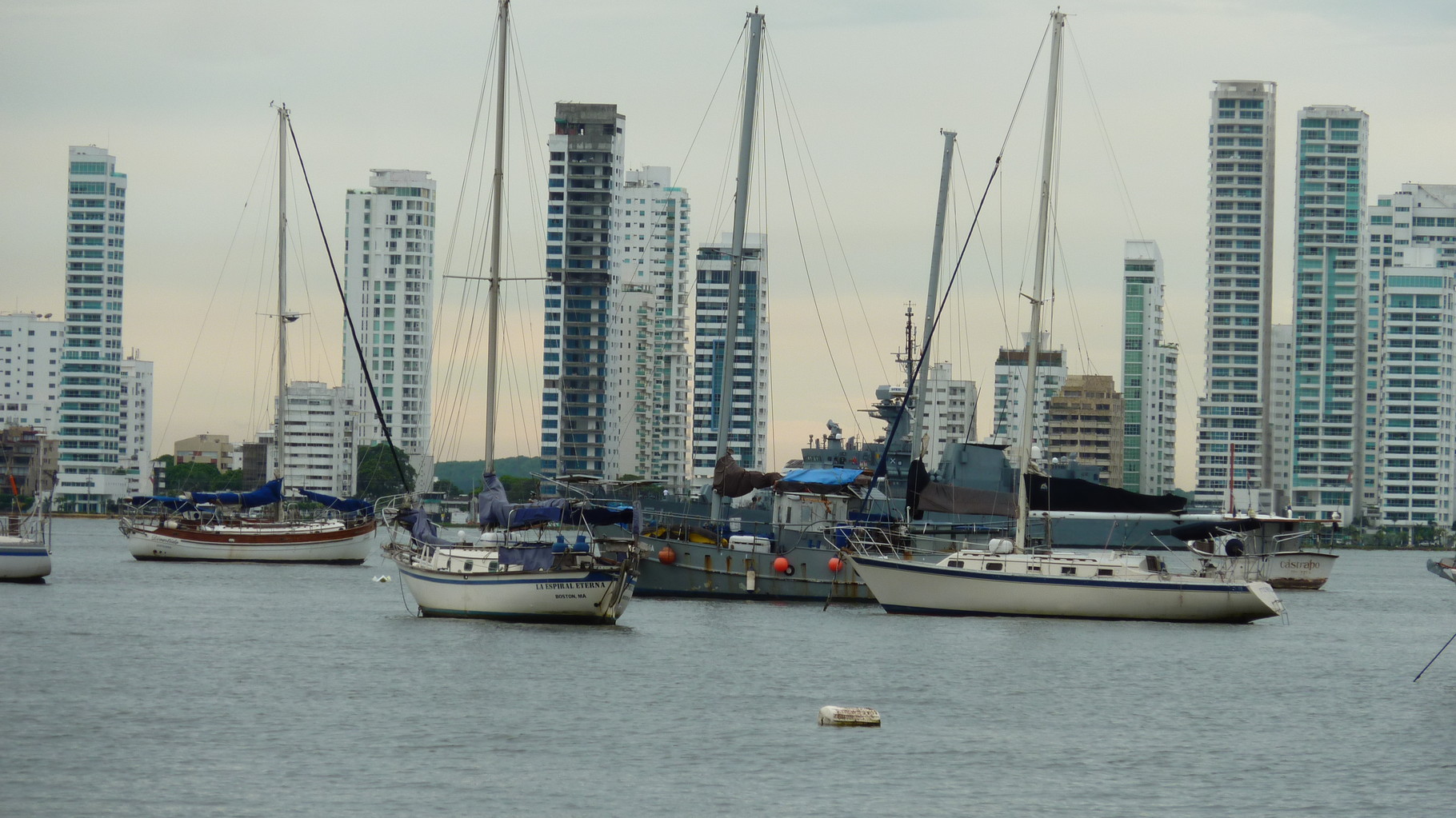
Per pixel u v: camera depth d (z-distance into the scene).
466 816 66.25
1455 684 108.25
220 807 67.25
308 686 96.12
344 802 68.25
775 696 95.56
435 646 112.69
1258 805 71.06
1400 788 74.50
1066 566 137.12
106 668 103.12
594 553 122.00
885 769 76.31
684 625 127.94
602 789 71.19
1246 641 128.75
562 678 99.75
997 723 89.00
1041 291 145.75
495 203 139.00
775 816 67.38
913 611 138.38
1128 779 75.62
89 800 68.00
